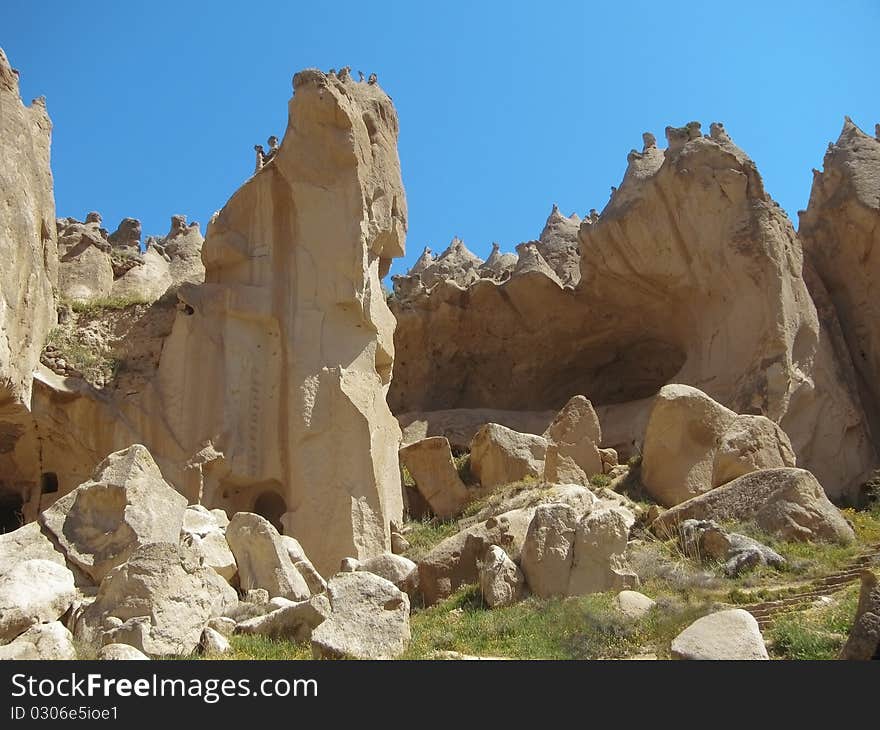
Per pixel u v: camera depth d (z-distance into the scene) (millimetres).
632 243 28031
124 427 21922
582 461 22516
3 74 21953
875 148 29875
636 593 14156
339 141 22844
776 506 17828
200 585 12844
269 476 21812
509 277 30938
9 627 12023
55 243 23812
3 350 20250
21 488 22609
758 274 25766
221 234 23188
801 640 12164
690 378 26766
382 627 12430
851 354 28375
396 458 22844
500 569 15156
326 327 22375
